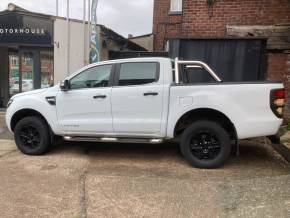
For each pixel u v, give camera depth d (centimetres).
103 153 798
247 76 1034
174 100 684
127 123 709
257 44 1023
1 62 1478
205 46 1048
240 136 661
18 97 791
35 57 1435
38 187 580
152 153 799
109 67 733
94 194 551
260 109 654
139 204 514
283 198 515
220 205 507
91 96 729
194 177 631
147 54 1376
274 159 753
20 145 782
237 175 643
